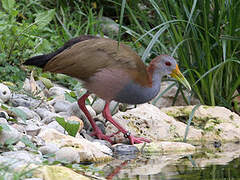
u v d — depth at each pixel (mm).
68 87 12852
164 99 12977
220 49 12016
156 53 13164
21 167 6785
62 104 11109
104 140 10188
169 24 12070
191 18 11742
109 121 10445
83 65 9883
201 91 12539
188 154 9453
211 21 13000
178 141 10688
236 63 12266
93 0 16609
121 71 9945
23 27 12383
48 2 16141
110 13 16859
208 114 11586
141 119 10930
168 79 12516
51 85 12203
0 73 11500
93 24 15375
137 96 10211
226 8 11953
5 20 12438
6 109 9055
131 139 10312
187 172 7816
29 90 11305
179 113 11836
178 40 12039
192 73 12367
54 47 13930
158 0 13234
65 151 8141
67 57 9945
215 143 10625
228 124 11266
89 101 11594
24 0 15359
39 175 6691
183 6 11805
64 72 10023
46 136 8781
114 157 9188
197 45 12070
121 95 10172
